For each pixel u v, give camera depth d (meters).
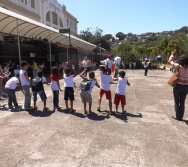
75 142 4.93
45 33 20.95
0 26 15.85
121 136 5.29
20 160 4.13
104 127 5.90
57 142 4.92
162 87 13.76
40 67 18.45
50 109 7.73
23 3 31.36
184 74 6.39
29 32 19.31
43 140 5.03
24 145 4.77
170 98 10.08
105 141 4.99
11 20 15.07
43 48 24.00
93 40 58.41
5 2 25.73
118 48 44.53
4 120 6.46
